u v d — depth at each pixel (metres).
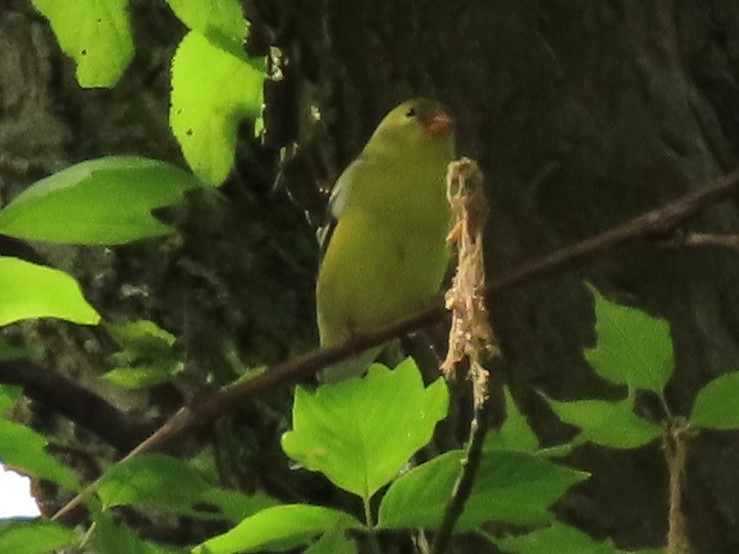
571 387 6.88
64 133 10.34
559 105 7.37
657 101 7.47
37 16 10.29
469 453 3.23
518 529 5.93
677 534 3.66
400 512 3.40
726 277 7.14
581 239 7.24
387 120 7.70
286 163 8.63
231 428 9.16
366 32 7.31
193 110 4.46
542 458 3.51
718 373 6.92
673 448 3.79
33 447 3.45
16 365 4.69
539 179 7.32
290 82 7.57
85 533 3.44
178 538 7.98
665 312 7.02
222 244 10.00
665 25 7.71
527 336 6.96
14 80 10.58
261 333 9.82
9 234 3.29
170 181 3.30
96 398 4.84
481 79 7.39
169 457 3.57
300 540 3.51
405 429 3.33
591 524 6.68
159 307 9.85
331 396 3.27
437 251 8.23
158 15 10.09
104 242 3.34
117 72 4.35
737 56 8.15
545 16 7.41
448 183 3.28
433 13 7.29
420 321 5.04
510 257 7.19
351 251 8.20
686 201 4.40
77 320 3.72
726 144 7.75
